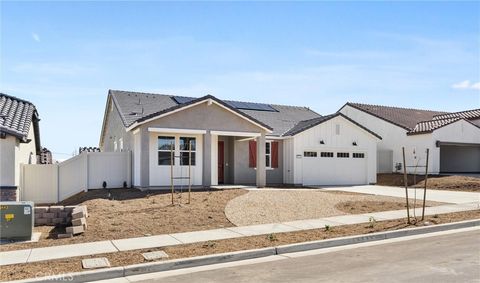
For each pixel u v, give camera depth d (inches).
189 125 732.7
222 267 308.0
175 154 744.3
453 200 670.5
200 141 767.1
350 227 440.1
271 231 422.6
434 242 377.1
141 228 432.8
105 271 286.4
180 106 719.1
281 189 762.2
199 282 269.1
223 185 815.7
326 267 297.3
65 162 752.3
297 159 926.4
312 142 948.0
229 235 404.5
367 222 469.4
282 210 532.1
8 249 360.8
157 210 514.6
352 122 1000.9
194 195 623.8
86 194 703.7
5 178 583.5
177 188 714.8
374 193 772.6
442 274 269.1
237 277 278.4
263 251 343.0
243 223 463.5
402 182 1024.9
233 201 572.7
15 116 669.9
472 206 595.8
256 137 808.3
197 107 740.0
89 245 366.9
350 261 313.4
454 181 943.0
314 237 391.5
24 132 604.1
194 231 423.2
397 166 1182.9
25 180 723.4
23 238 403.5
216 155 799.1
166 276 287.1
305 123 996.6
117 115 924.0
